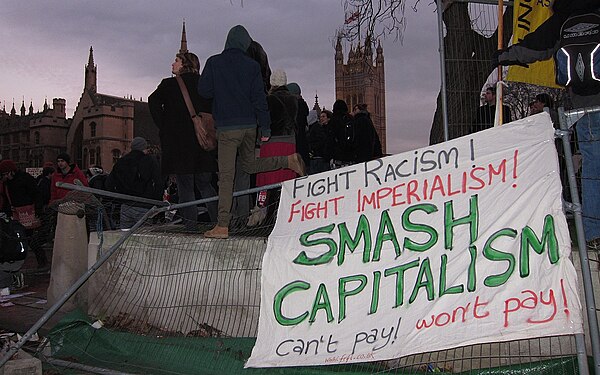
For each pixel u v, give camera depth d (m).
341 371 4.23
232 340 5.04
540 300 3.22
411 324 3.53
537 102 6.82
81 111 97.81
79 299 6.58
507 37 7.09
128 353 5.09
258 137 6.67
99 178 11.05
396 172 3.92
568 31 4.56
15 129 113.25
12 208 10.06
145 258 5.96
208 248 5.54
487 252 3.44
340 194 4.09
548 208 3.31
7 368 4.43
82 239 7.02
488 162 3.61
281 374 4.32
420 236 3.70
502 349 4.36
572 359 3.95
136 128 96.38
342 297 3.83
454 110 7.02
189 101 6.32
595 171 4.29
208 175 6.74
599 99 4.41
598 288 4.12
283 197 4.32
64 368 4.90
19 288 8.77
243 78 5.49
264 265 4.12
